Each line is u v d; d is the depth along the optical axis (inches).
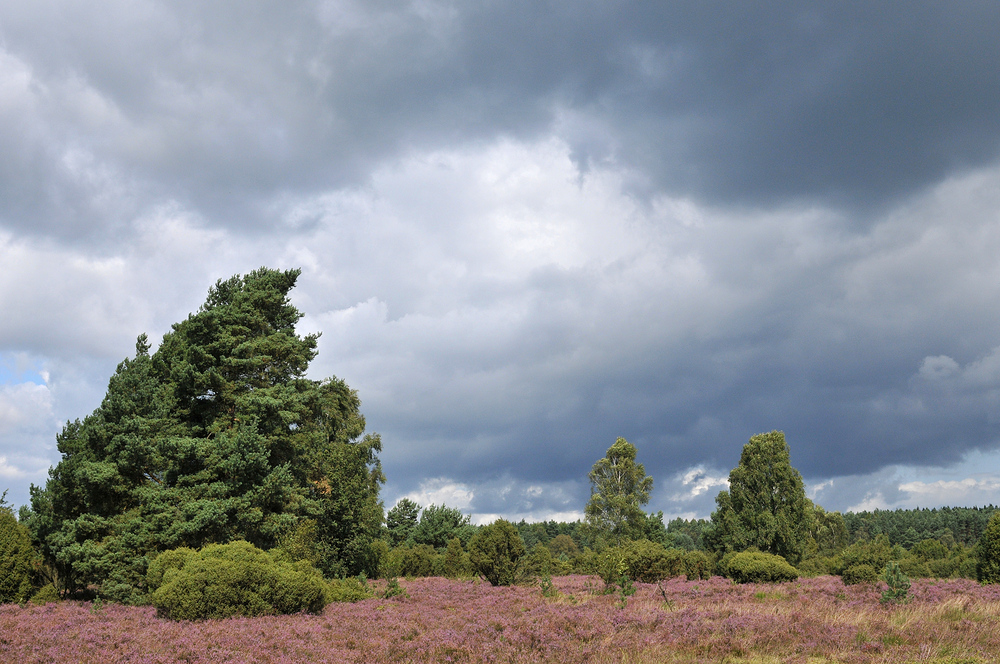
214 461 1050.7
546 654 527.5
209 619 688.4
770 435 2320.4
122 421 1008.2
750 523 2252.7
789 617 661.9
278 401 1154.7
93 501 1000.2
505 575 1248.2
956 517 5654.5
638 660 498.9
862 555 1305.4
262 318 1311.5
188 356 1181.1
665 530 2613.2
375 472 1957.4
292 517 1084.5
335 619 709.9
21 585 847.1
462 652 532.1
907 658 487.2
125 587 908.6
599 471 2659.9
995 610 730.2
